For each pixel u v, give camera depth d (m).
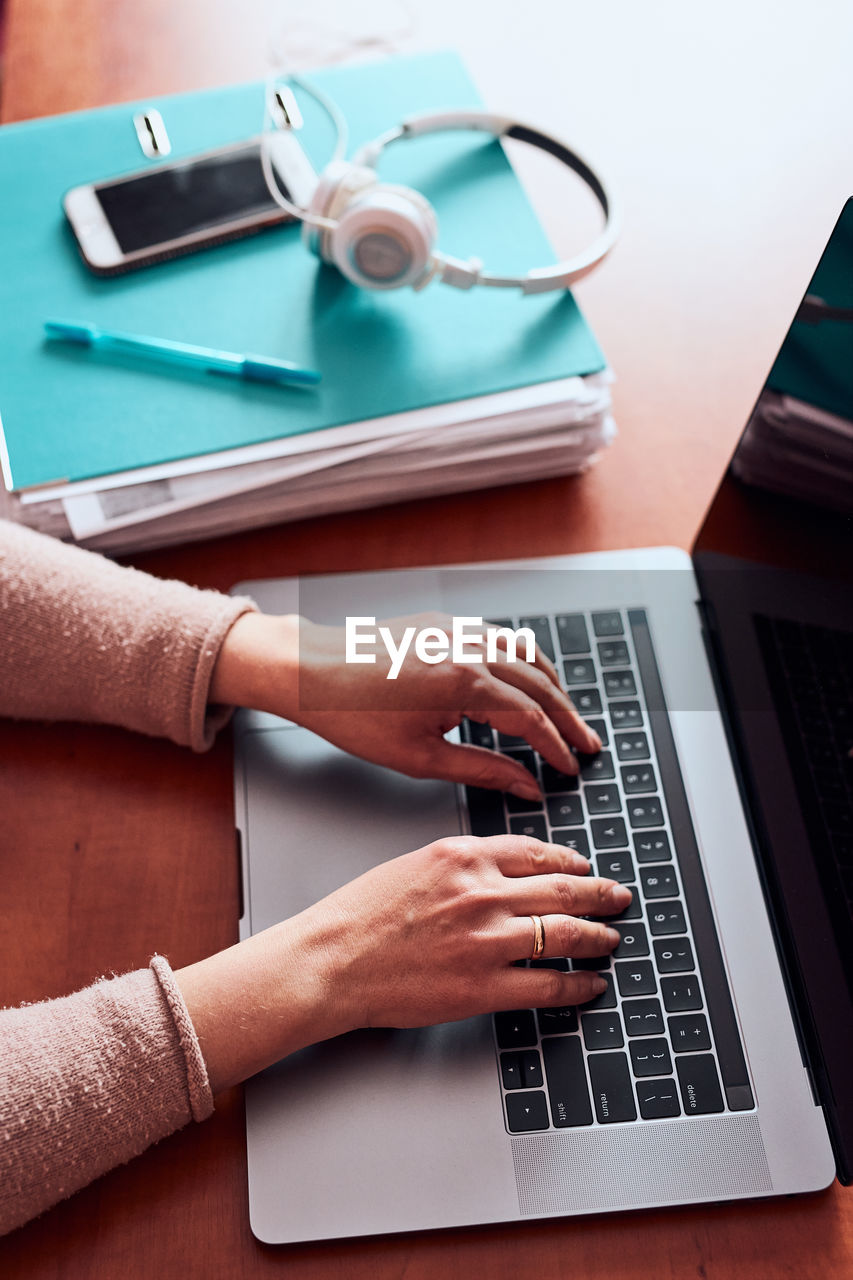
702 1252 0.52
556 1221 0.52
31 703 0.62
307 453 0.67
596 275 0.80
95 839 0.61
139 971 0.54
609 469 0.74
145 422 0.67
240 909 0.59
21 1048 0.50
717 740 0.64
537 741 0.61
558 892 0.56
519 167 0.84
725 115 0.87
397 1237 0.52
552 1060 0.54
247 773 0.62
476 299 0.73
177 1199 0.52
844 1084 0.53
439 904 0.55
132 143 0.79
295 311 0.72
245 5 0.90
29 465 0.66
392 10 0.91
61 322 0.70
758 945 0.58
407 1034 0.55
